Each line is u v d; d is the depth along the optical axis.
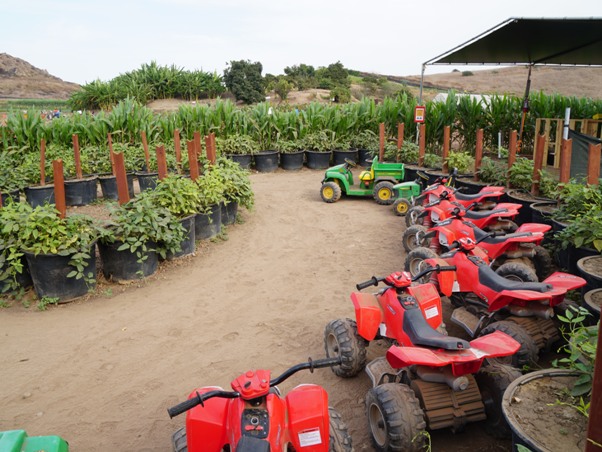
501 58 15.23
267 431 2.42
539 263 5.96
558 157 12.17
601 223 5.23
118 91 35.66
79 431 3.84
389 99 17.61
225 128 17.05
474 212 7.19
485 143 17.02
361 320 4.12
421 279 5.58
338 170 11.90
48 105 61.16
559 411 2.83
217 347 5.08
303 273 7.20
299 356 4.86
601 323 1.93
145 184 12.57
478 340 3.50
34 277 6.11
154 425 3.89
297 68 65.06
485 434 3.64
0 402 4.23
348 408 4.01
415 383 3.45
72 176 12.70
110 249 6.65
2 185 11.05
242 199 9.75
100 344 5.20
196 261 7.73
